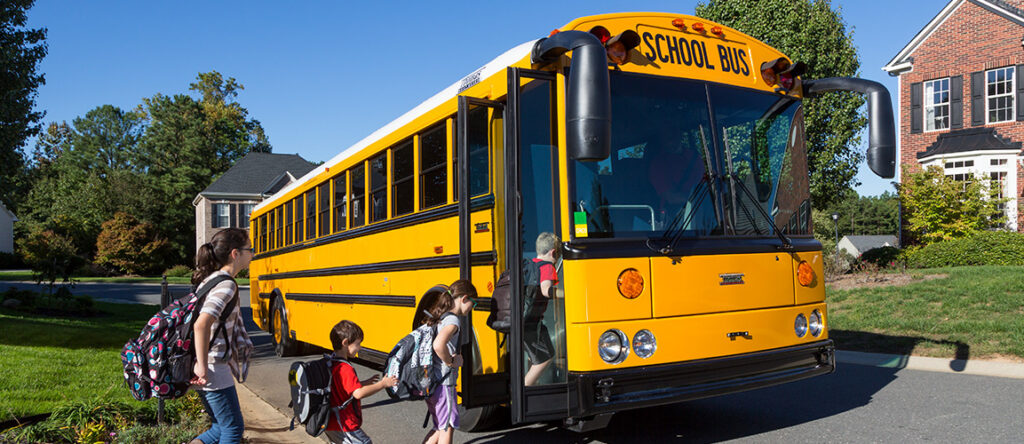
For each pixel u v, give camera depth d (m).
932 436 5.38
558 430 6.04
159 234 50.12
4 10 17.20
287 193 11.51
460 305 4.55
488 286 5.15
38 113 18.67
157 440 5.41
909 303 11.73
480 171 5.32
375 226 7.38
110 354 10.21
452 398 4.52
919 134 22.36
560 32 4.41
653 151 4.85
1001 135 20.53
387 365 4.52
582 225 4.51
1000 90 20.66
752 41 5.51
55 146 84.25
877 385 7.37
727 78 5.31
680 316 4.66
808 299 5.32
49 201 67.50
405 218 6.61
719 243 4.91
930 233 18.91
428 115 6.24
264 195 50.00
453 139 5.78
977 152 20.31
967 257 16.66
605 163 4.66
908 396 6.77
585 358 4.37
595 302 4.41
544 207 4.73
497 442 5.77
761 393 7.24
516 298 4.51
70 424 5.77
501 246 5.08
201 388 3.87
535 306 4.73
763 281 5.05
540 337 4.68
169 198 56.47
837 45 19.53
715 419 6.18
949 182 18.45
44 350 10.04
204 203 49.03
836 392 7.11
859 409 6.33
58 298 19.59
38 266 18.61
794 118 5.64
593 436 5.76
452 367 4.52
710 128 5.11
